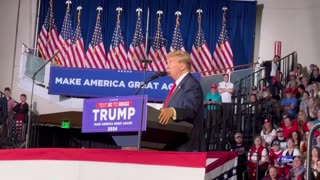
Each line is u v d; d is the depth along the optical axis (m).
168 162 4.94
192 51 20.58
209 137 15.68
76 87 17.75
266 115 16.73
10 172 5.27
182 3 20.80
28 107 16.98
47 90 18.70
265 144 13.66
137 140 5.33
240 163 11.96
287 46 20.84
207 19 20.75
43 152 5.23
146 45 20.55
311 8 20.73
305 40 20.69
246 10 20.78
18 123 16.28
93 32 20.72
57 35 20.72
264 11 21.25
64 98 18.36
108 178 5.04
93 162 5.10
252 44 20.69
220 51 20.56
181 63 5.72
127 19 20.78
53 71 17.89
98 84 17.61
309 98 16.23
